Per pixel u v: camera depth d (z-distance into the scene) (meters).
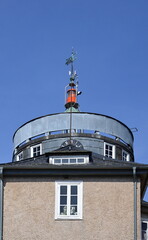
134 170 34.69
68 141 51.56
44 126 53.09
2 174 35.12
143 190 36.97
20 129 54.62
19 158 54.09
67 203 34.72
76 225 34.25
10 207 34.78
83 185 34.97
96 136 52.22
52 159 37.12
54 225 34.31
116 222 34.28
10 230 34.38
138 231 34.06
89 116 52.84
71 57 57.97
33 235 34.22
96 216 34.41
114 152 52.69
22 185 35.16
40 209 34.69
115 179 35.03
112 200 34.66
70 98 56.47
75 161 36.94
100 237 34.00
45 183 35.12
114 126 53.62
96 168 34.91
